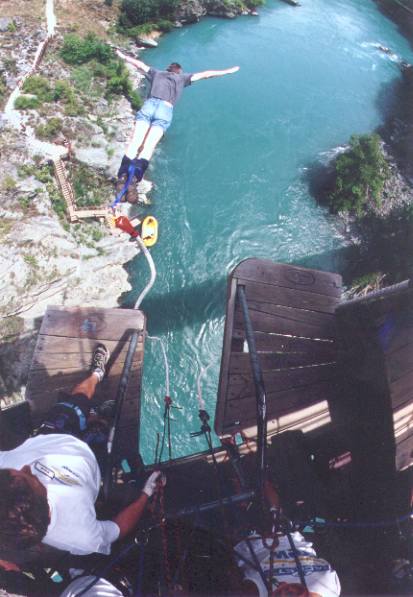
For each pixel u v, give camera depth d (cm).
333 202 2741
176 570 353
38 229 2166
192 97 3009
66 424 442
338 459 571
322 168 2858
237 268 662
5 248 2084
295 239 2631
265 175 2778
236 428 583
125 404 594
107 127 2584
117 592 308
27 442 319
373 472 532
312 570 331
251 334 488
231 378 608
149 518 381
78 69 2772
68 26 3089
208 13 3572
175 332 2252
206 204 2609
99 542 306
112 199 2411
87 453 324
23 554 312
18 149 2327
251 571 335
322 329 645
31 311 2138
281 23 3731
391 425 537
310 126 2989
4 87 2569
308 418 592
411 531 472
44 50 2823
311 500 531
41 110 2503
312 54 3497
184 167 2714
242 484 460
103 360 602
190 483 538
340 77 3366
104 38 3145
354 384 588
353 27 3881
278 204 2688
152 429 2017
